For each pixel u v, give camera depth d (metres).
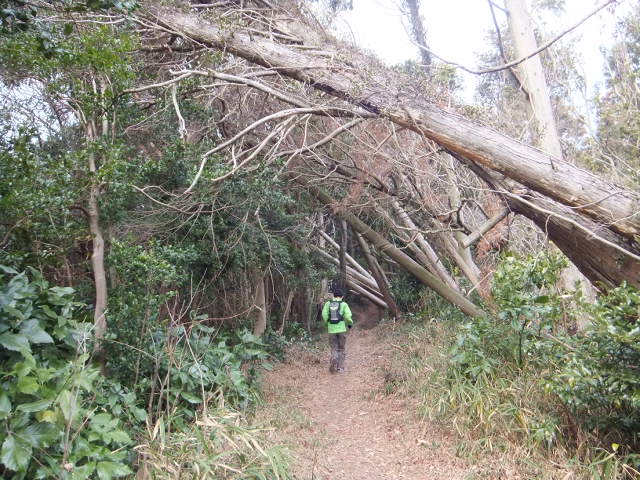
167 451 3.68
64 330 3.49
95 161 5.25
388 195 9.06
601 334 4.20
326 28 7.98
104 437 3.15
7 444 2.61
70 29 4.21
